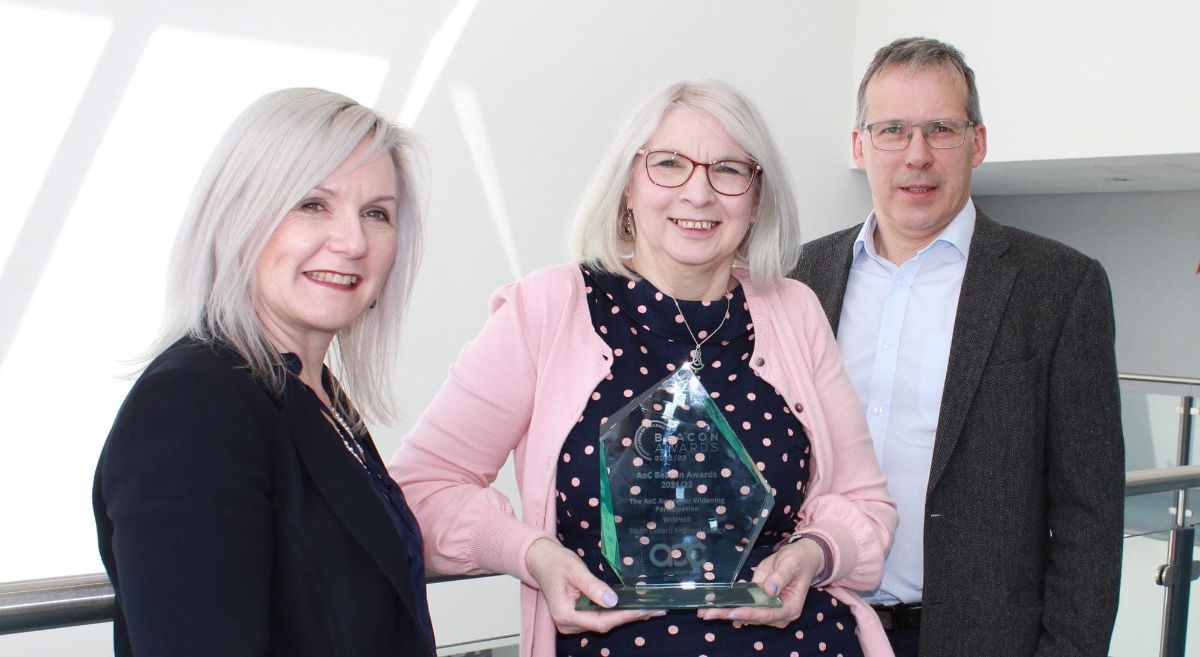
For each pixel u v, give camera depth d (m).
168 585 0.78
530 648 1.31
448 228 5.24
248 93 4.68
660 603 1.18
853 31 6.60
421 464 1.34
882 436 1.87
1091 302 1.71
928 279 1.89
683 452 1.28
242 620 0.81
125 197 4.44
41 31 4.20
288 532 0.92
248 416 0.90
